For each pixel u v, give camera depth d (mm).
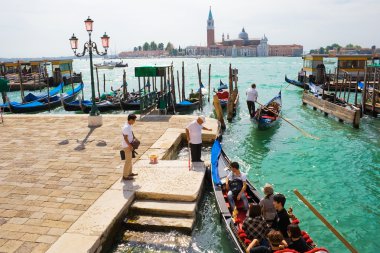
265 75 64500
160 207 7500
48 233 6172
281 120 19906
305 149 14148
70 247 5762
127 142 8344
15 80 43438
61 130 13781
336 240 7676
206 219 7879
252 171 11703
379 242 7586
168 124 14750
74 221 6586
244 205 7582
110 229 6562
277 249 5395
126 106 22516
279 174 11422
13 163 9820
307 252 5039
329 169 11859
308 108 24609
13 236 6070
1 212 6922
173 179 8625
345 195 9812
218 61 159000
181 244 6750
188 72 77062
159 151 10898
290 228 5395
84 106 22719
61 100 26281
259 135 16406
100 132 13352
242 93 35719
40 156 10445
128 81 57812
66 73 46625
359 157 13094
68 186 8195
